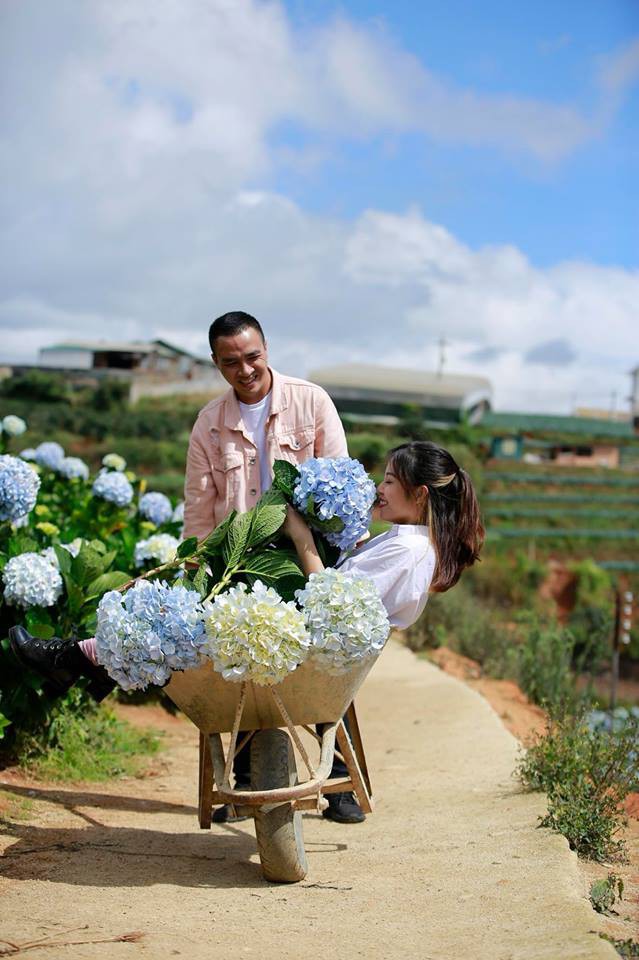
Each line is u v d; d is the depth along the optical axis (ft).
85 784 19.12
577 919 11.55
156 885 13.46
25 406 138.92
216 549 14.06
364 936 11.53
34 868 13.87
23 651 14.74
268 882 13.78
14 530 21.03
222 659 12.23
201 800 14.67
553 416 195.11
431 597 44.55
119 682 12.73
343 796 17.42
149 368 158.10
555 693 32.89
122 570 25.03
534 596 121.70
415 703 28.96
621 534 155.12
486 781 19.49
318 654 12.51
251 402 16.75
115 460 30.14
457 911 12.30
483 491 163.32
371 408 180.34
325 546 14.29
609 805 16.42
